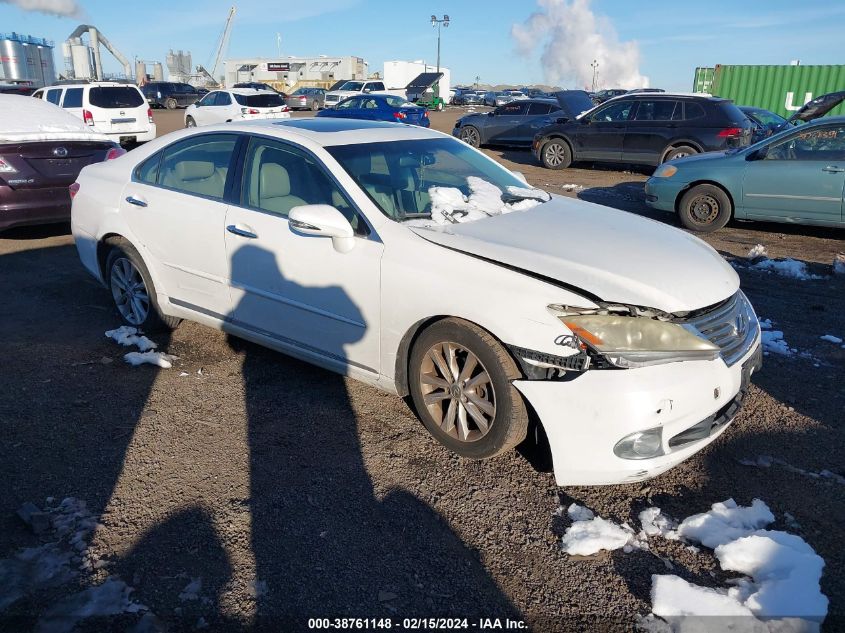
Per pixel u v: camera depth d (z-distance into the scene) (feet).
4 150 22.17
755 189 27.37
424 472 10.87
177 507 9.88
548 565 8.91
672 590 8.30
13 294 19.29
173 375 14.17
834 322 17.79
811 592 8.18
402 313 11.16
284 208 12.95
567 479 9.87
